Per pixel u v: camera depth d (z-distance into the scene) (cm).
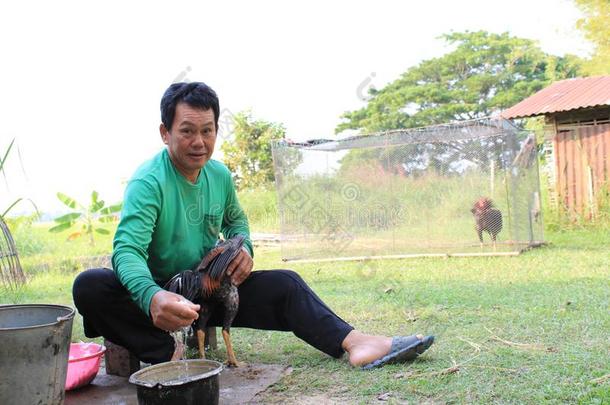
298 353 366
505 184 860
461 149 892
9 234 632
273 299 343
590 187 1074
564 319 416
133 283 278
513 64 2905
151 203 304
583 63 2369
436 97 2892
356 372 317
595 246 866
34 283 786
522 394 272
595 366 308
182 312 260
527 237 891
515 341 366
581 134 1087
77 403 291
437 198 905
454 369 310
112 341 328
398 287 591
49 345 248
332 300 541
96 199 1309
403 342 326
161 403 239
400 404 270
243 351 381
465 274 668
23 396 243
